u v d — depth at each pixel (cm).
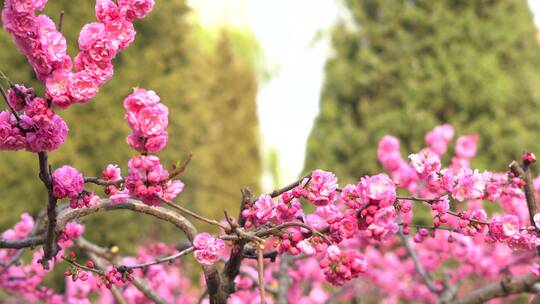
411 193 405
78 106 845
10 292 340
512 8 823
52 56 149
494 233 196
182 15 1059
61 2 830
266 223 183
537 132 779
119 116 873
